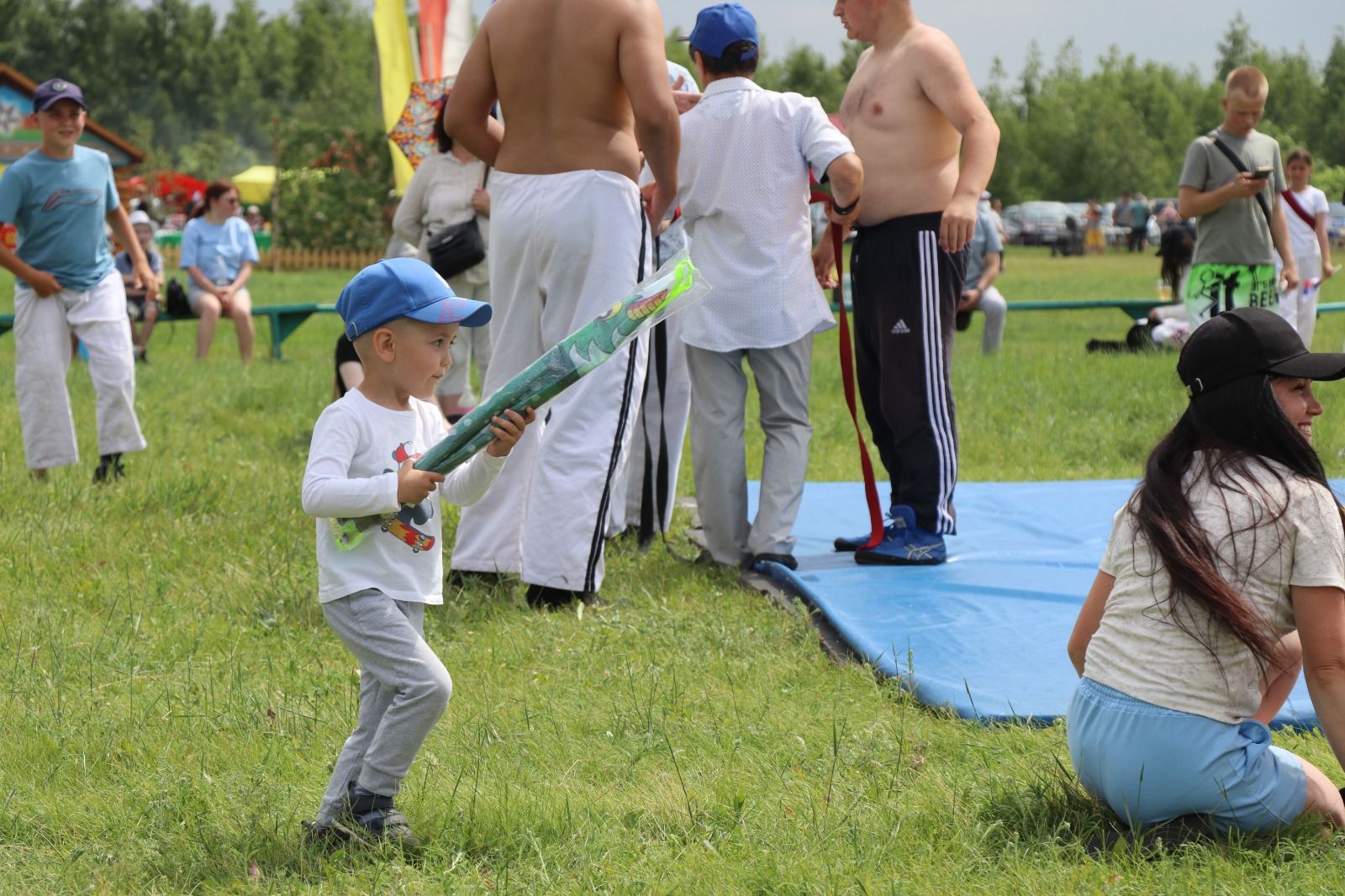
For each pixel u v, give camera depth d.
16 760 4.12
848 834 3.57
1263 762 3.37
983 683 4.75
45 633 5.26
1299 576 3.32
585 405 5.79
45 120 7.82
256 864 3.44
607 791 3.90
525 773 4.00
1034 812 3.63
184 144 149.25
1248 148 10.03
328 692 4.65
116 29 148.12
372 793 3.52
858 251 6.57
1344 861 3.29
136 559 6.41
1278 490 3.34
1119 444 9.87
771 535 6.28
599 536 5.79
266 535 6.91
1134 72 110.25
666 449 6.55
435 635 5.37
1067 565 6.42
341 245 38.56
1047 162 92.75
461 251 9.42
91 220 7.94
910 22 6.50
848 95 6.65
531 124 5.80
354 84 132.12
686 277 3.37
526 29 5.77
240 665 4.97
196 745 4.22
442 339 3.53
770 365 6.28
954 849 3.48
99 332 8.01
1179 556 3.32
